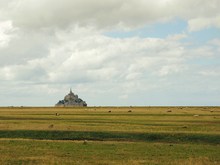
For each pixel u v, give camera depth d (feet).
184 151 164.86
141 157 150.20
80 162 139.23
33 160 142.20
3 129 228.22
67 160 142.51
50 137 213.25
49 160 142.00
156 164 136.67
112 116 379.35
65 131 221.05
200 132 214.07
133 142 193.77
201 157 150.51
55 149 167.32
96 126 247.29
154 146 178.50
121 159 145.69
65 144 182.80
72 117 357.82
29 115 395.34
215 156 153.48
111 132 216.33
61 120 310.45
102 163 137.69
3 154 153.58
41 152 159.33
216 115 388.57
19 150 163.84
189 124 266.16
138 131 219.20
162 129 231.50
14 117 352.49
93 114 429.38
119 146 177.47
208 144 190.80
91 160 143.23
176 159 146.20
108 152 160.76
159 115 397.19
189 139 200.75
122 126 248.93
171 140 200.95
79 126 245.24
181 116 370.94
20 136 215.72
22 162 138.41
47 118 339.57
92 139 208.23
